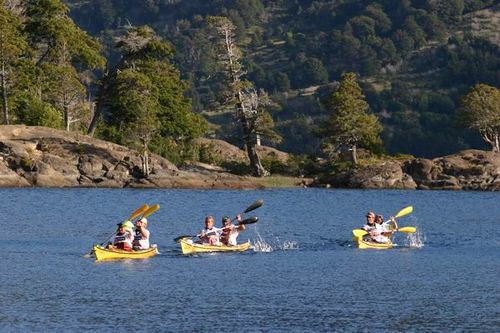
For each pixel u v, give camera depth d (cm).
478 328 8288
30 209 19925
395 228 14038
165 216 19125
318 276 10712
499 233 16300
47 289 9719
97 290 9694
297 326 8288
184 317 8550
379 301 9319
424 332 8144
